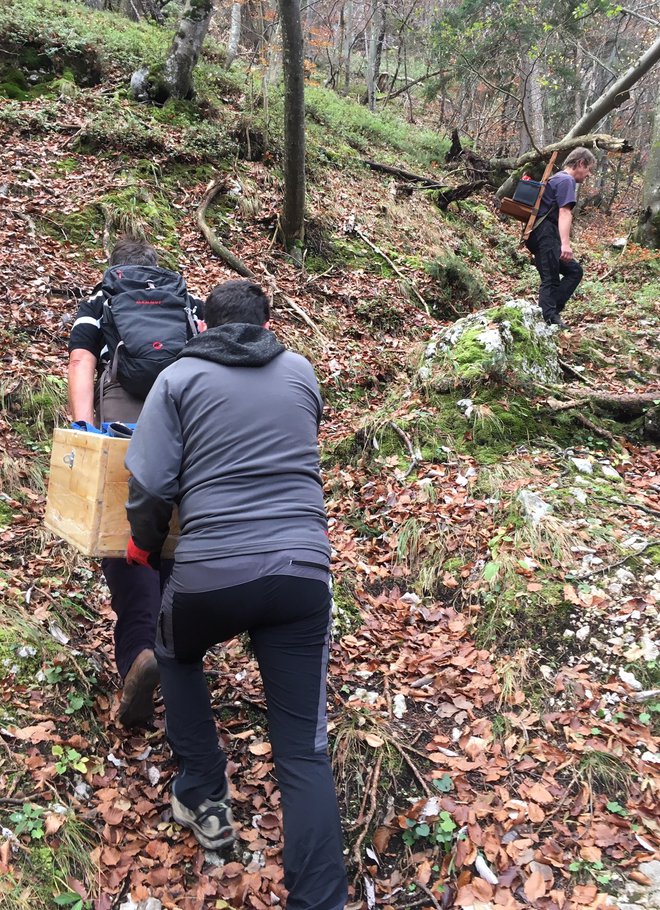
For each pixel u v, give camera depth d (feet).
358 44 84.74
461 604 11.56
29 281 19.40
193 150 28.55
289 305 22.70
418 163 46.21
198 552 6.73
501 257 35.60
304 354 20.38
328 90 53.83
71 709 8.86
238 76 39.83
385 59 88.07
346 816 8.32
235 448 7.04
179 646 7.27
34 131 27.07
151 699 8.68
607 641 10.18
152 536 7.23
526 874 7.50
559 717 9.32
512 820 8.05
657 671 9.64
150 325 8.80
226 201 27.45
